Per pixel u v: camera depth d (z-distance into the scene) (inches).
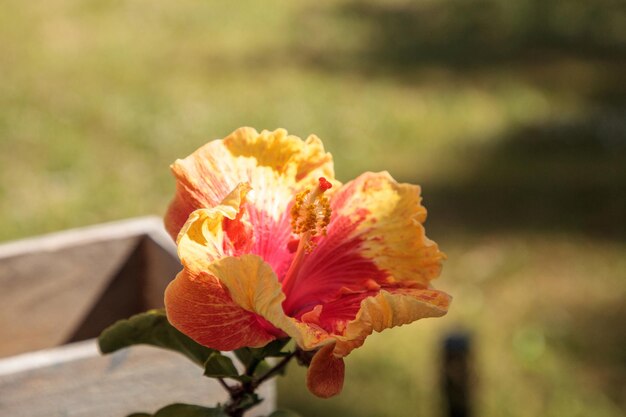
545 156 301.3
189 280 62.2
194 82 359.3
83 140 305.4
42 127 313.1
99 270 103.3
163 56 384.5
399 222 70.9
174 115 327.9
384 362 200.7
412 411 187.5
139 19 426.6
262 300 59.3
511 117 335.0
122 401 80.6
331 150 308.5
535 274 237.1
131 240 103.7
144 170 288.4
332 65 382.3
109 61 376.2
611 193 274.7
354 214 71.9
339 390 61.0
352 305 68.5
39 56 377.7
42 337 103.1
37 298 102.0
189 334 61.5
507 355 206.5
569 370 203.0
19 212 260.1
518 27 426.0
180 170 68.2
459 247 248.4
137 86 352.8
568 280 234.7
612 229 256.8
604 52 398.0
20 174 281.1
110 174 284.7
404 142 314.8
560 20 433.7
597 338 214.1
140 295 105.8
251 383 67.5
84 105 331.6
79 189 274.5
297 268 69.1
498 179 285.4
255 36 412.8
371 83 364.2
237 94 349.7
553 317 220.7
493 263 241.0
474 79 370.6
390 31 425.4
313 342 60.0
